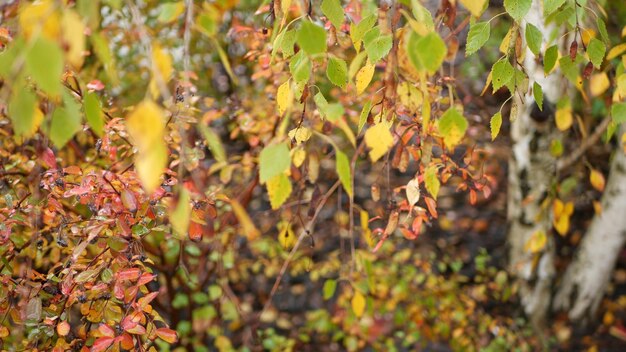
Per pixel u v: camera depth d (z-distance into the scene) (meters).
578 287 3.51
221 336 2.91
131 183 1.57
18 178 1.99
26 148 1.87
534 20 2.35
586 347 3.46
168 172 1.62
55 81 0.67
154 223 1.63
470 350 3.03
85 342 1.59
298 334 3.47
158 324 2.94
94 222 1.56
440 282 3.19
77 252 1.42
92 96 0.87
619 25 3.75
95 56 2.53
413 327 3.10
